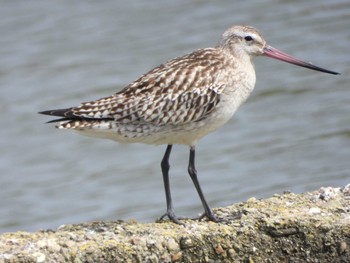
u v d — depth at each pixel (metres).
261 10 23.09
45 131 20.48
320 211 11.59
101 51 22.14
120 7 23.81
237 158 18.64
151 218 16.86
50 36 22.81
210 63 11.97
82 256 10.93
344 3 23.03
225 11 23.16
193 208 16.83
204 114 11.85
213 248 11.23
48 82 21.50
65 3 24.02
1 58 22.30
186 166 18.80
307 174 17.64
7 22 23.30
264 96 20.58
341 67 20.78
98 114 11.57
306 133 19.19
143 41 22.17
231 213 11.91
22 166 19.48
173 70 11.80
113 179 18.70
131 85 11.77
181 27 22.59
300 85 20.66
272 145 18.95
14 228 17.08
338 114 19.64
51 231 11.59
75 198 18.11
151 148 19.83
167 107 11.66
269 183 17.45
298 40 21.77
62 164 19.48
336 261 11.33
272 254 11.32
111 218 17.06
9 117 20.70
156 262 11.08
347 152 18.34
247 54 12.37
